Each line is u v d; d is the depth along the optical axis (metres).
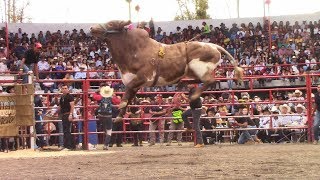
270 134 20.09
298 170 9.39
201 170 9.67
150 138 19.70
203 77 12.92
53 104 19.12
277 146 16.91
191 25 36.59
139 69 12.60
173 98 19.73
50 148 16.38
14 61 29.80
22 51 30.80
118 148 17.72
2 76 18.44
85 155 14.27
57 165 11.38
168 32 36.50
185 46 12.95
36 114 17.64
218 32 35.62
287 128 18.88
